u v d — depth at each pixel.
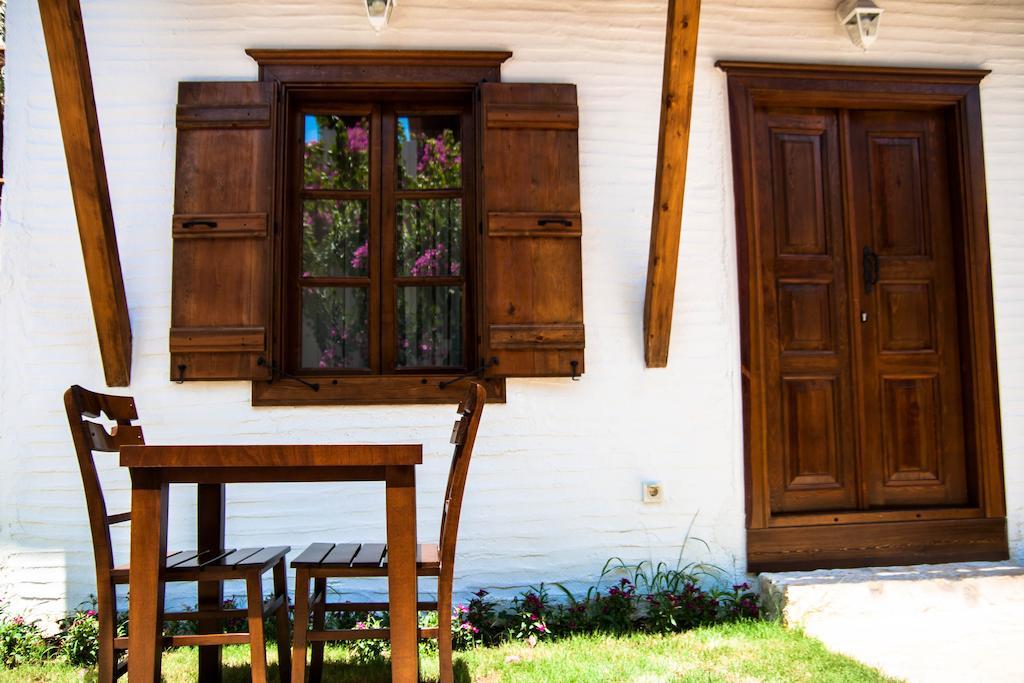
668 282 3.77
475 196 4.00
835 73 4.15
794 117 4.24
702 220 4.05
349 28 3.93
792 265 4.17
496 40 3.99
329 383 3.78
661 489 3.90
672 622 3.52
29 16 3.82
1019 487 4.15
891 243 4.27
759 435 3.99
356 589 3.71
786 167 4.21
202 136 3.79
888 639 3.32
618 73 4.04
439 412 3.82
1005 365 4.20
